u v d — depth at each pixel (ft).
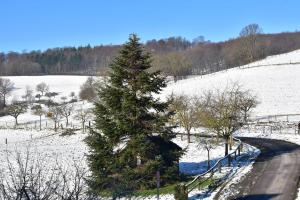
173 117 195.11
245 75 358.43
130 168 110.63
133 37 119.14
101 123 117.80
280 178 108.88
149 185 112.16
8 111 363.97
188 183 102.94
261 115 255.29
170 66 523.70
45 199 34.58
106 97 118.62
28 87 510.17
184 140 201.36
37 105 398.21
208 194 99.04
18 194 33.65
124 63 118.83
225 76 370.73
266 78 339.98
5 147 218.59
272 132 206.18
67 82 577.84
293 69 358.23
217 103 187.32
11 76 635.25
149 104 118.21
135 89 117.91
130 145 113.80
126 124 115.34
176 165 117.08
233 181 108.58
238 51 578.66
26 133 282.15
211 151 166.50
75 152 188.65
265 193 97.14
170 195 103.35
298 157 134.51
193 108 208.74
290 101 284.61
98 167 111.96
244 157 140.46
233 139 183.32
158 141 122.01
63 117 334.85
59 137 250.37
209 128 161.99
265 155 141.18
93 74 627.87
